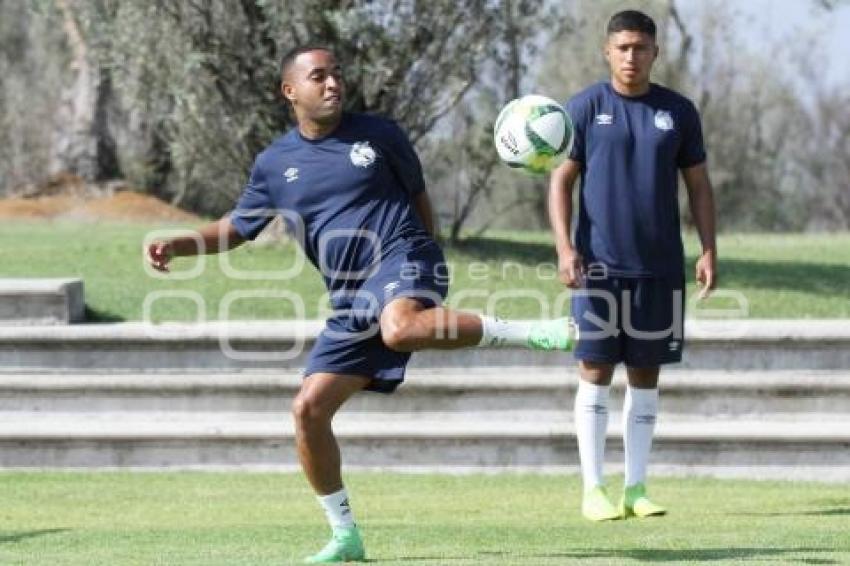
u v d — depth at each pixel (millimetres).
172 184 93500
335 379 22609
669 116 28250
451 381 36125
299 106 23172
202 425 35656
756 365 36469
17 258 48406
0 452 35656
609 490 32688
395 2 48156
